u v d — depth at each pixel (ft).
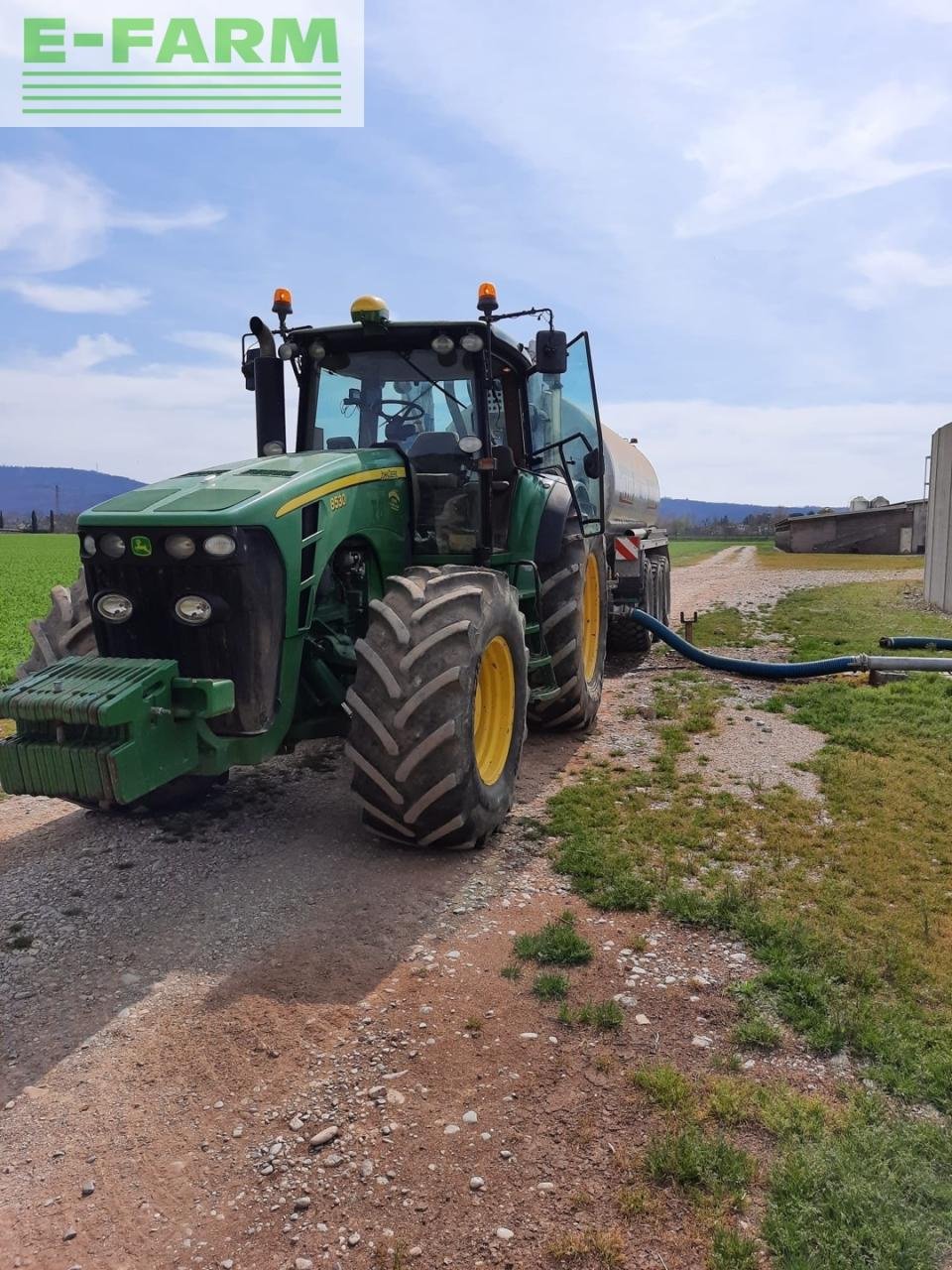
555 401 22.38
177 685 12.01
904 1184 7.59
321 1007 10.23
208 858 14.28
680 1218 7.27
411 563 17.26
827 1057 9.35
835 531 150.92
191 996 10.46
